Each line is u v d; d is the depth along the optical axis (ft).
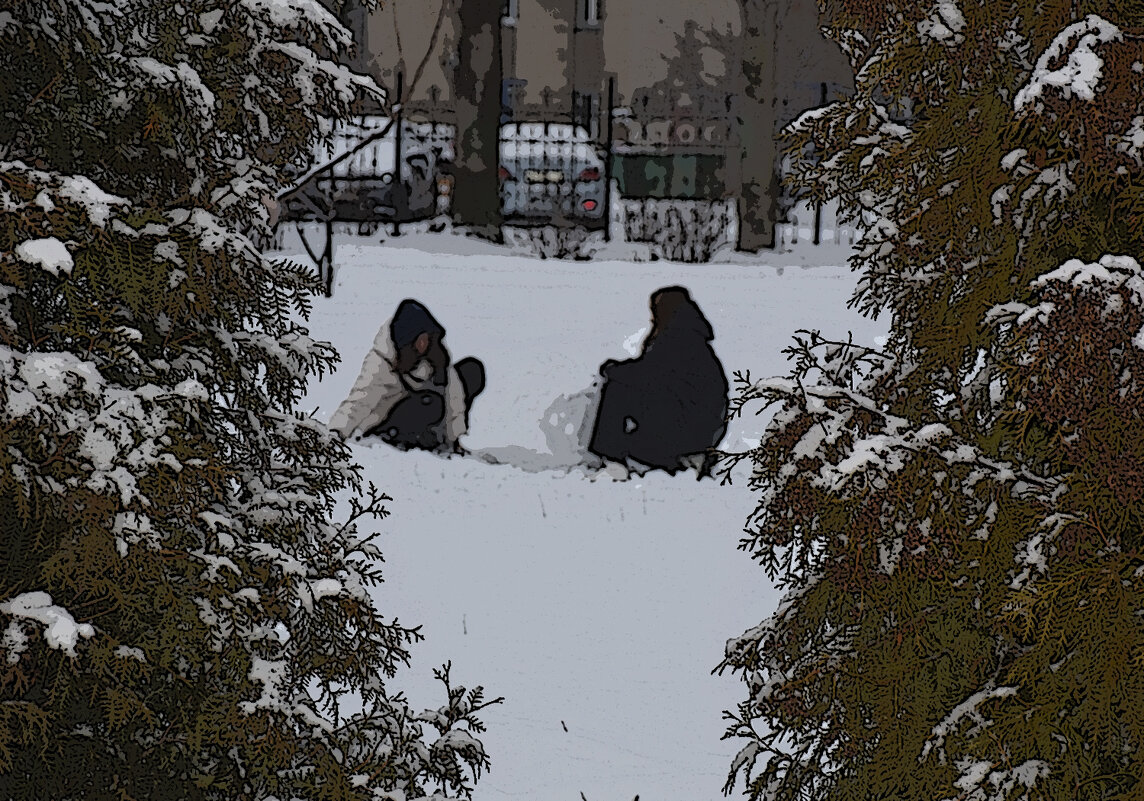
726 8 238.89
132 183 31.09
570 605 66.28
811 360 34.30
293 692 32.76
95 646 27.02
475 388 97.45
